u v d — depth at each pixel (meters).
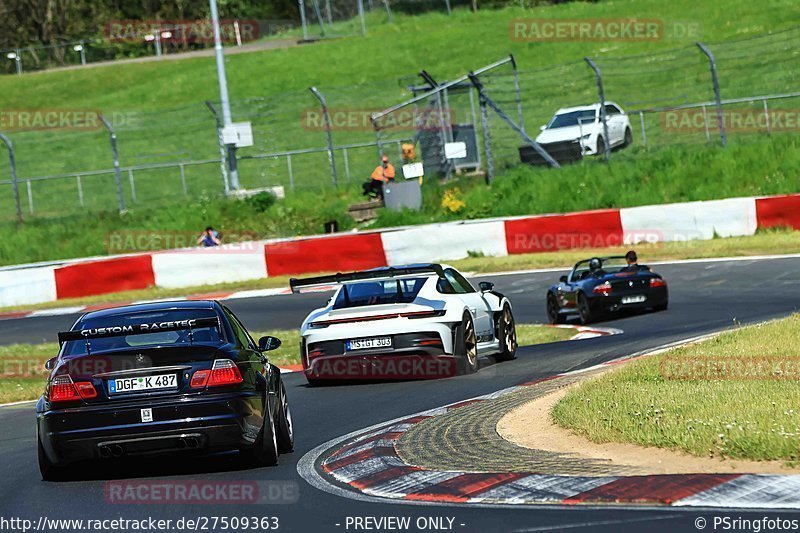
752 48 177.50
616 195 122.19
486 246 109.44
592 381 39.62
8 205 164.75
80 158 187.50
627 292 72.00
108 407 29.47
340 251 110.12
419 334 49.91
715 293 77.69
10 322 96.44
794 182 116.88
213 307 33.34
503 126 158.62
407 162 136.00
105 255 132.12
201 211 136.75
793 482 23.23
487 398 41.81
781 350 43.69
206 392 29.78
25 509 26.98
